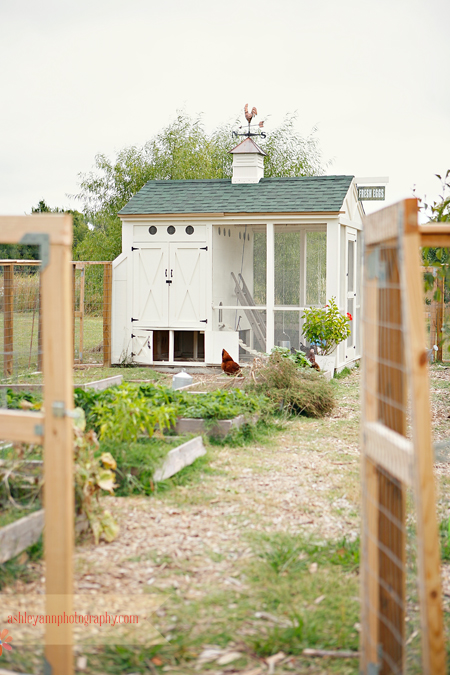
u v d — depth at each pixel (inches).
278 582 151.4
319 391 368.8
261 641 124.0
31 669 113.9
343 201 534.9
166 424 276.8
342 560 162.6
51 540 105.3
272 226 545.6
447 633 129.2
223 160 1117.7
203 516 196.7
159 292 562.6
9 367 455.5
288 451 281.7
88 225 1103.0
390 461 97.8
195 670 116.0
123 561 162.9
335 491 224.1
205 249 551.8
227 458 264.8
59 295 103.4
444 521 191.5
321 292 557.9
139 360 569.3
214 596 143.7
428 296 593.3
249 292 600.4
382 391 109.5
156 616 135.3
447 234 108.3
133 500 209.0
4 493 184.2
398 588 109.7
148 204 569.6
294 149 1129.4
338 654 120.8
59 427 104.7
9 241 104.3
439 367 592.7
